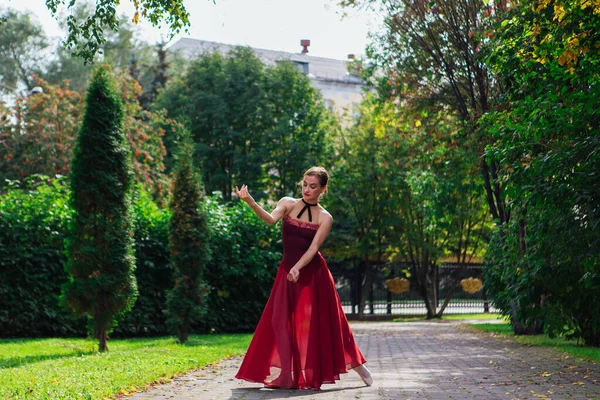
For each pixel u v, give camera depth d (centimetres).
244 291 1939
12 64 5350
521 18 1242
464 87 1969
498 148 1083
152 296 1773
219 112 3912
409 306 3528
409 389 711
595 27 920
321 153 3784
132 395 661
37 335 1616
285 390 690
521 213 1215
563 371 909
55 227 1644
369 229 3356
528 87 1273
